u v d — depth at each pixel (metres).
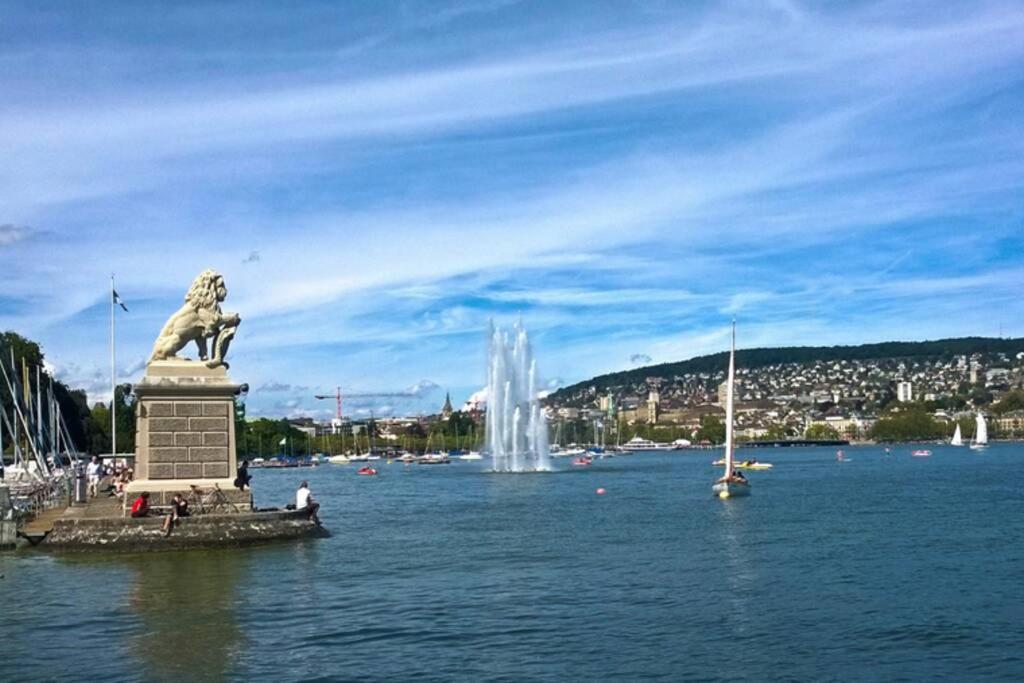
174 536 64.19
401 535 83.12
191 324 68.38
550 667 38.50
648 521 97.75
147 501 65.50
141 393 67.12
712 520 98.69
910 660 39.88
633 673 37.78
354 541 76.75
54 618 45.78
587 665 38.88
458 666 38.53
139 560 61.31
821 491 149.88
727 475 136.38
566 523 95.69
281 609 48.16
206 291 68.88
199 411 68.00
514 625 45.47
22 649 40.44
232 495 68.06
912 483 172.00
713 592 54.06
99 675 36.81
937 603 51.03
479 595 52.53
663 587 55.59
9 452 134.50
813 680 37.09
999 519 98.50
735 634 44.06
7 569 58.09
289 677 36.88
